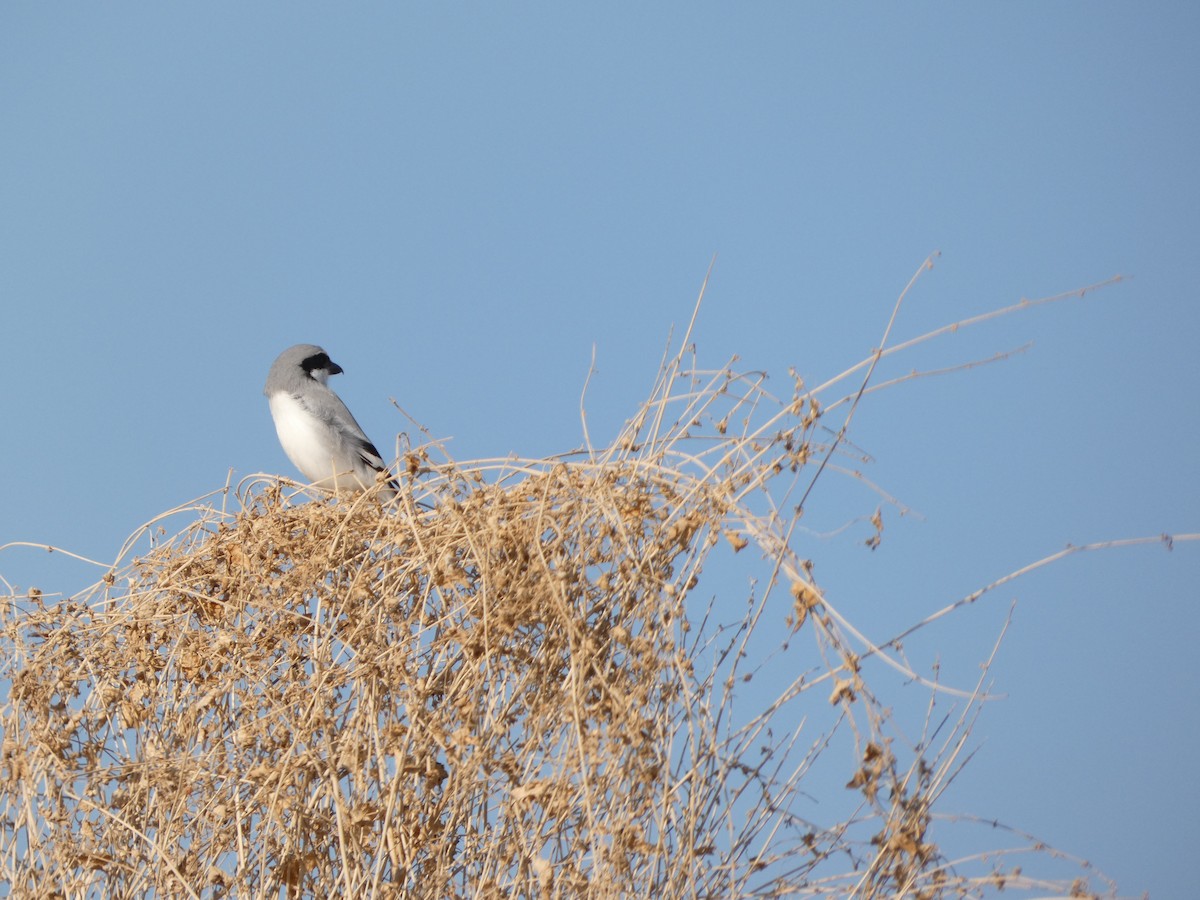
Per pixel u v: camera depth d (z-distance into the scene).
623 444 10.37
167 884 10.70
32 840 11.05
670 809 9.22
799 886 9.36
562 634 10.02
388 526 11.41
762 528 9.23
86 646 12.26
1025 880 8.50
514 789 9.55
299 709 11.04
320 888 10.62
